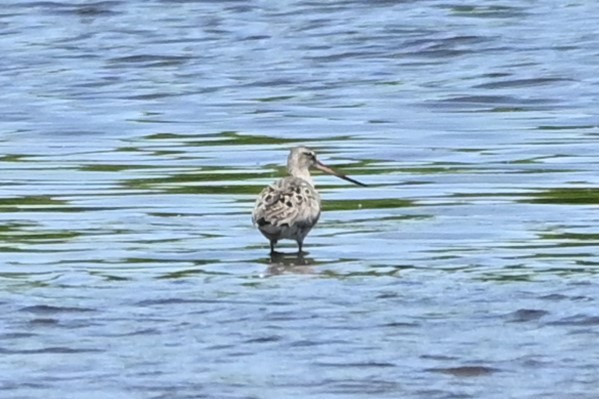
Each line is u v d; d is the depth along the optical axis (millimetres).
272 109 33031
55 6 49156
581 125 29953
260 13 47656
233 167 25609
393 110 32594
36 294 15688
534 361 13031
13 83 37188
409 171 24812
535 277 16250
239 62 40031
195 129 30391
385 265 17203
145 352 13453
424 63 39500
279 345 13602
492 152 26719
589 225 19609
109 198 22438
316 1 49344
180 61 40375
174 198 22391
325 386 12492
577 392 12227
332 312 14703
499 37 42531
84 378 12742
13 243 18859
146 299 15383
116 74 38500
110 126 30859
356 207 21438
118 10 48625
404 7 47969
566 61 38719
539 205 21281
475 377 12648
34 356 13375
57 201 22234
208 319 14508
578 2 48312
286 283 16156
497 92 34844
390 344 13570
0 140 29156
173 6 49375
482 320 14320
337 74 38000
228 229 19797
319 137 29141
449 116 31609
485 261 17312
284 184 18266
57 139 29234
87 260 17719
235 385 12531
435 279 16234
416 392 12320
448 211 20922
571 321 14227
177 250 18312
